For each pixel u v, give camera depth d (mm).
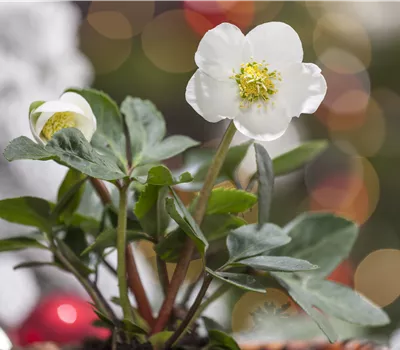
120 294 818
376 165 1970
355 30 1970
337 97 1984
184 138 854
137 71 1925
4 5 1071
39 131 796
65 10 1118
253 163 1549
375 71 1992
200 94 785
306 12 1975
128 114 853
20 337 966
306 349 842
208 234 846
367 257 1851
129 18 1988
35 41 1083
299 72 791
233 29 789
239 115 786
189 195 1466
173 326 842
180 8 2016
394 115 1988
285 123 788
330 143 1970
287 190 1931
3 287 1043
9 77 1062
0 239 842
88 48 1900
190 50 1987
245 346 841
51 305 985
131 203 858
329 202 1910
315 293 836
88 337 837
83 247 864
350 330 922
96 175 780
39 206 842
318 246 867
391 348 855
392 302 1702
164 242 818
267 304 887
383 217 1925
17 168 1074
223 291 844
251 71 785
